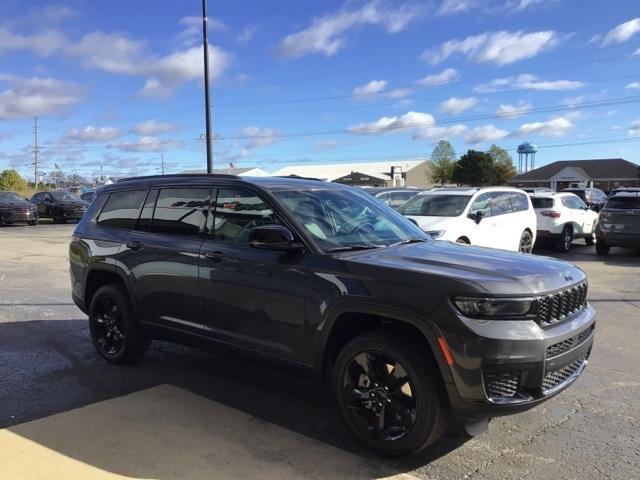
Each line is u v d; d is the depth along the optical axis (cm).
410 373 351
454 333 334
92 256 570
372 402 372
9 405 454
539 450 382
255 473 347
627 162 7694
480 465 361
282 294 410
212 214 478
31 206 2681
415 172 10056
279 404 459
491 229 1163
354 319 388
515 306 337
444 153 9394
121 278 539
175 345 627
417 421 350
